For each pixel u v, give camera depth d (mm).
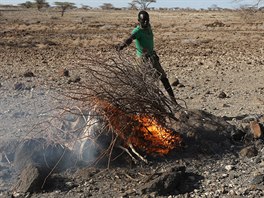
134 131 5746
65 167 5520
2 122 7379
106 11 91125
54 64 15617
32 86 10562
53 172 5375
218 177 5309
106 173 5387
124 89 5730
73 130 5684
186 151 5918
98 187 5070
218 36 32094
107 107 5633
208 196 4836
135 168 5504
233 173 5434
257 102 9320
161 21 52188
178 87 11156
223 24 43500
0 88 10531
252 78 12656
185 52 20984
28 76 12438
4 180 5262
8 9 91688
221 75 13266
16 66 15133
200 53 20469
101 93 5637
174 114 6414
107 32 35281
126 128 5688
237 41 28234
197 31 36875
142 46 7309
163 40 28344
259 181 5098
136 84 5789
